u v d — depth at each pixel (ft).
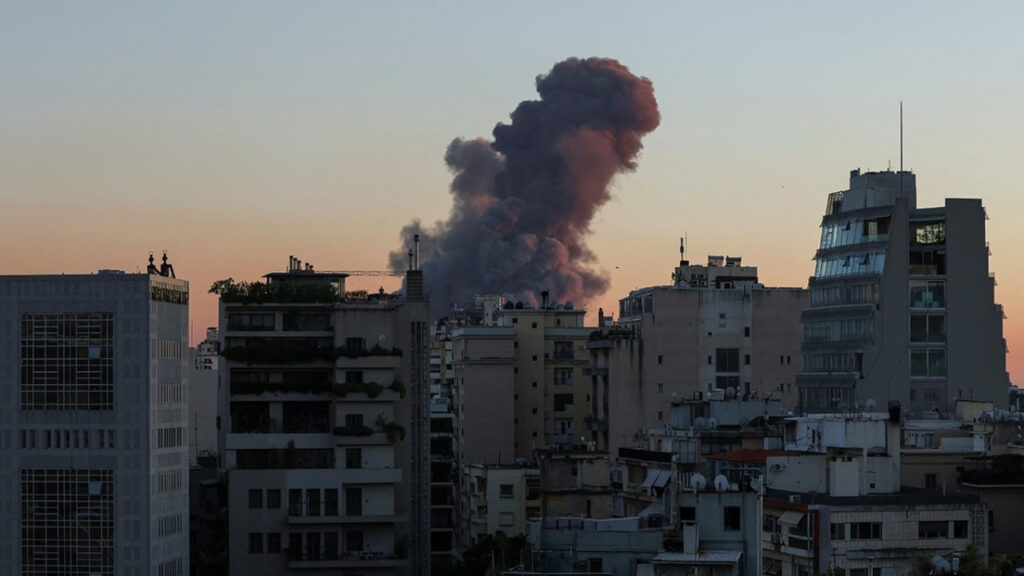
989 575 563.48
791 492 627.87
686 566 594.65
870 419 652.07
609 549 641.40
